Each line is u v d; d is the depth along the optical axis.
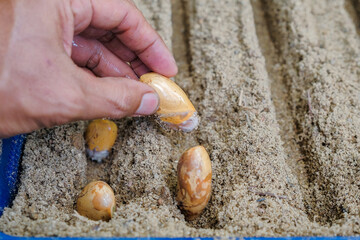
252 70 0.31
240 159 0.26
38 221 0.22
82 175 0.26
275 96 0.31
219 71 0.31
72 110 0.21
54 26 0.21
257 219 0.23
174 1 0.37
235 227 0.23
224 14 0.35
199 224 0.24
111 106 0.22
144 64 0.28
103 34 0.27
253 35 0.33
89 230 0.22
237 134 0.27
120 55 0.28
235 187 0.25
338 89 0.30
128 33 0.26
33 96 0.20
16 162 0.25
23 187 0.24
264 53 0.34
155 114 0.25
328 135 0.28
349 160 0.26
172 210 0.24
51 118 0.21
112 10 0.24
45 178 0.25
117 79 0.23
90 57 0.27
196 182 0.23
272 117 0.29
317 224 0.24
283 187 0.26
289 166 0.28
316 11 0.36
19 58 0.20
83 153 0.27
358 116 0.28
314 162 0.27
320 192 0.26
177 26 0.36
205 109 0.29
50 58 0.20
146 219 0.23
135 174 0.26
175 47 0.35
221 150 0.27
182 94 0.26
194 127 0.26
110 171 0.27
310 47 0.32
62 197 0.25
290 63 0.33
